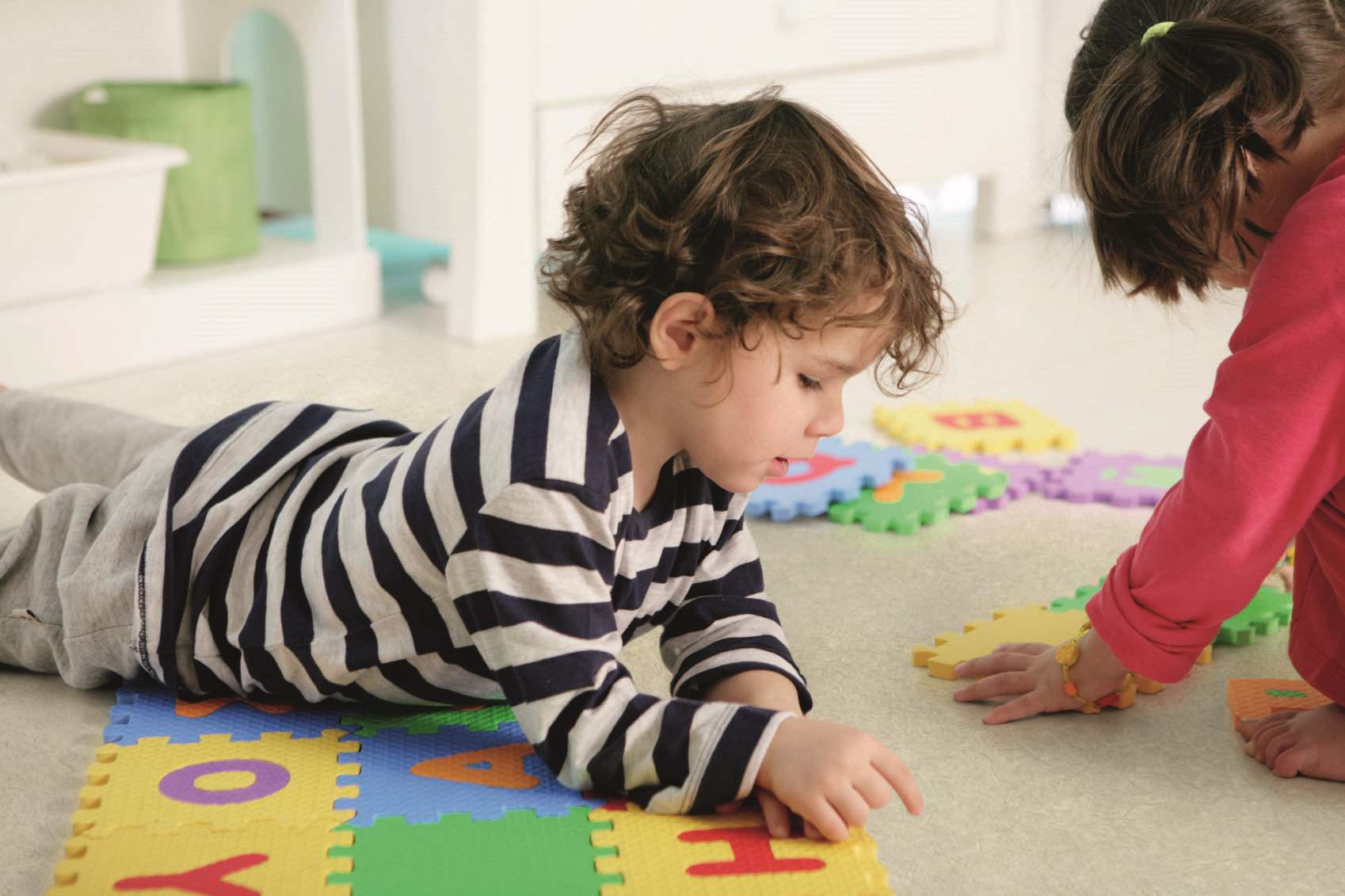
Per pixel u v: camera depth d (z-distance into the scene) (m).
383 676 0.85
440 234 1.91
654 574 0.85
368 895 0.69
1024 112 2.50
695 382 0.78
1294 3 0.80
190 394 1.64
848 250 0.76
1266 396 0.80
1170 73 0.79
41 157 1.78
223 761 0.83
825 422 0.80
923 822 0.81
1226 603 0.85
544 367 0.81
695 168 0.78
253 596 0.89
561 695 0.77
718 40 2.03
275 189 2.35
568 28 1.89
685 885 0.71
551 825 0.76
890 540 1.25
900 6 2.25
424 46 1.86
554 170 1.92
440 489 0.79
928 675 1.00
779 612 1.10
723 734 0.76
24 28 1.97
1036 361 1.83
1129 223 0.83
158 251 1.87
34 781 0.83
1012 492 1.37
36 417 1.12
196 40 2.13
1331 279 0.78
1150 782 0.86
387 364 1.78
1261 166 0.81
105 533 0.92
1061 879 0.76
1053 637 1.03
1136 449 1.50
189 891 0.69
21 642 0.95
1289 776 0.86
